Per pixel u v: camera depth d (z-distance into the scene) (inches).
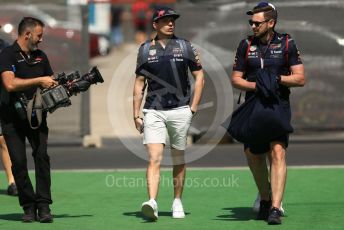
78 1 2723.9
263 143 1412.4
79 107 2501.2
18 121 1417.3
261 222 1421.0
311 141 2506.2
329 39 2464.3
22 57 1414.9
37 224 1419.8
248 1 2436.0
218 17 2440.9
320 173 1961.1
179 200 1476.4
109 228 1385.3
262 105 1386.6
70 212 1534.2
